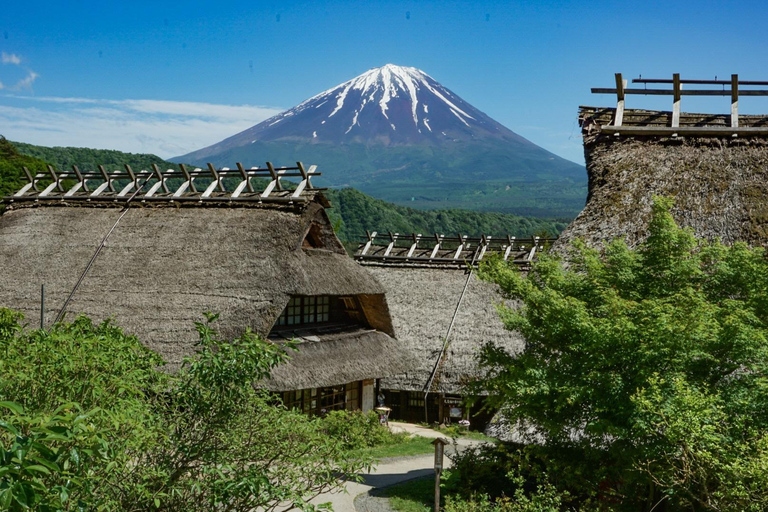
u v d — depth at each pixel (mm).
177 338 21281
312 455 10352
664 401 10875
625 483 13336
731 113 21406
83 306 23000
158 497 8773
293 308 26031
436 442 14430
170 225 25469
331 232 26453
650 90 22578
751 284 12562
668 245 13156
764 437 9719
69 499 6918
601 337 11883
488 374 15016
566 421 12812
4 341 8773
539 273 14461
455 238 35375
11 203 28812
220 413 9891
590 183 20703
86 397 8523
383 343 27562
